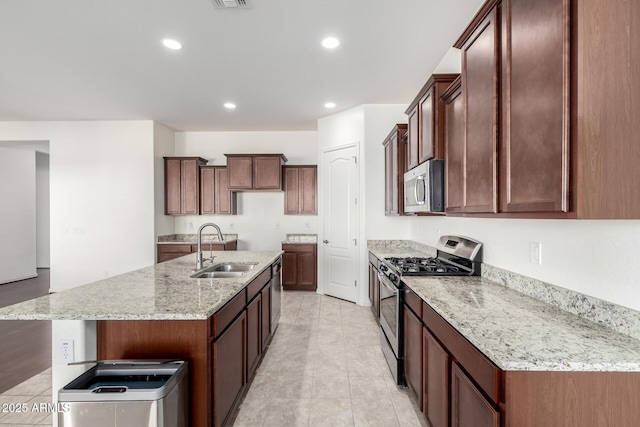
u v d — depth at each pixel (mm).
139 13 2312
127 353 1638
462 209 1908
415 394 2016
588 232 1384
